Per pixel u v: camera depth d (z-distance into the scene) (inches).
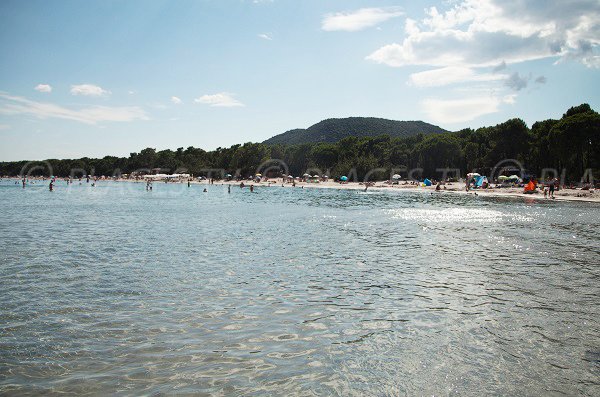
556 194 3127.5
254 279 709.9
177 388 344.5
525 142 4402.1
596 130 3403.1
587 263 848.3
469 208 2231.8
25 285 657.6
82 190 5191.9
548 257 912.9
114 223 1593.3
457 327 486.9
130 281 689.0
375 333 467.2
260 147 7495.1
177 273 749.9
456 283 688.4
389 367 384.5
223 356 405.4
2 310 535.5
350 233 1298.0
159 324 490.3
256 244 1085.1
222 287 655.8
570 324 497.4
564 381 360.8
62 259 869.8
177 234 1277.1
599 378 366.3
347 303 577.0
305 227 1454.2
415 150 5634.8
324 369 380.2
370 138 7140.8
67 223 1590.8
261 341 442.6
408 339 450.3
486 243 1101.7
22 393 336.8
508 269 792.9
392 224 1534.2
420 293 627.8
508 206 2349.9
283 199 3238.2
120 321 498.9
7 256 898.7
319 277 727.7
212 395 333.7
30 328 474.6
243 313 532.4
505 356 409.4
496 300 592.4
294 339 448.5
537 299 597.9
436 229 1387.8
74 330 469.7
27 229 1393.9
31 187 6127.0
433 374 371.9
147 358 400.2
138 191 4918.8
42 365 385.4
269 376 365.7
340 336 458.0
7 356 402.6
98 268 786.8
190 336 454.6
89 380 358.0
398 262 859.4
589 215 1829.5
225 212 2098.9
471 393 339.9
